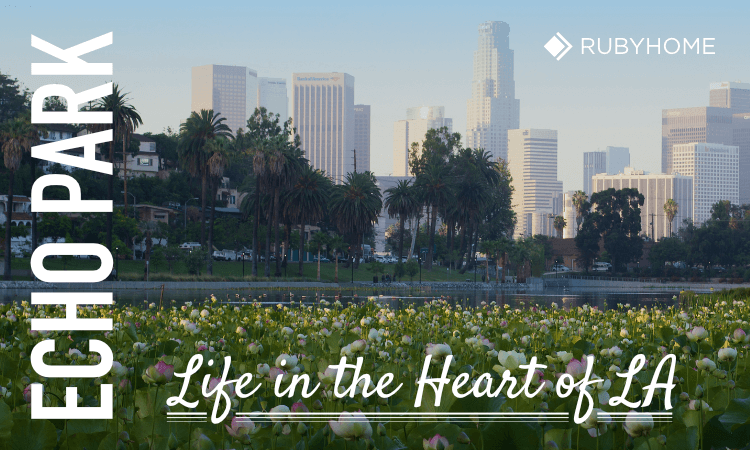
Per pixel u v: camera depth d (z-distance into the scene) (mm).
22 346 7301
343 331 9070
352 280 81188
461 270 105938
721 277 122938
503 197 134250
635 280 118688
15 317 10492
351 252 89375
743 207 160875
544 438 3688
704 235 131875
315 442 3930
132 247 79625
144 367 5973
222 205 115625
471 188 105375
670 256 131250
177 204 105250
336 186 89312
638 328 10977
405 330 9766
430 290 76312
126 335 7934
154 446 3973
